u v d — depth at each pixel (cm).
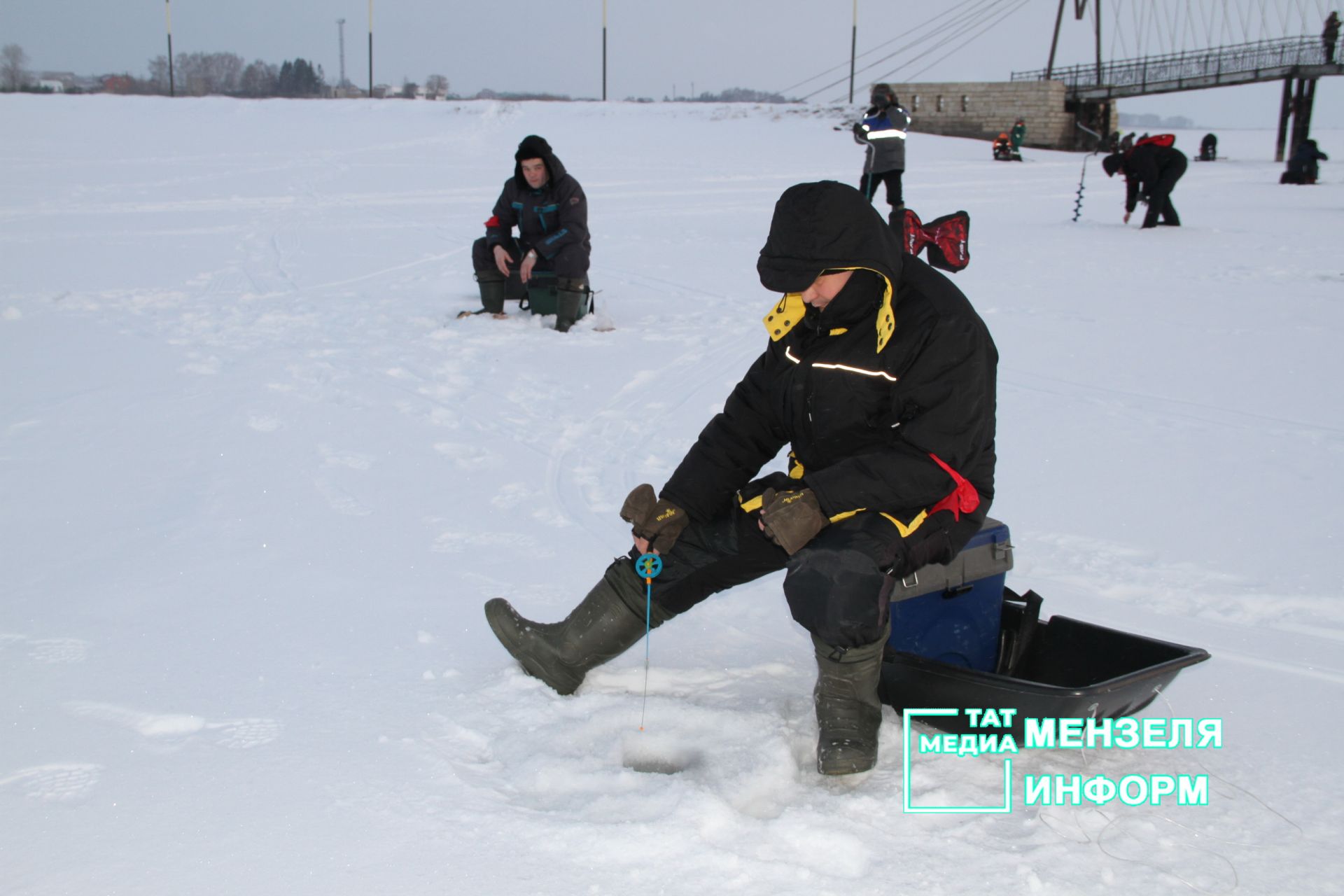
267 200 1742
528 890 200
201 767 239
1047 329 752
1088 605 340
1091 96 4144
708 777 236
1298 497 432
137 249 1177
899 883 203
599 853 210
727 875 204
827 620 226
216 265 1073
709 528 257
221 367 641
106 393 581
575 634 268
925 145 3569
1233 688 284
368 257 1145
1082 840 217
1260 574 360
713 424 259
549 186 766
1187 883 204
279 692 274
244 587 343
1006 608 282
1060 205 1775
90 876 202
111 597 335
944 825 221
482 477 462
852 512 226
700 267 1084
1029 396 587
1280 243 1226
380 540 388
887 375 226
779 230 224
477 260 795
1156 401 574
